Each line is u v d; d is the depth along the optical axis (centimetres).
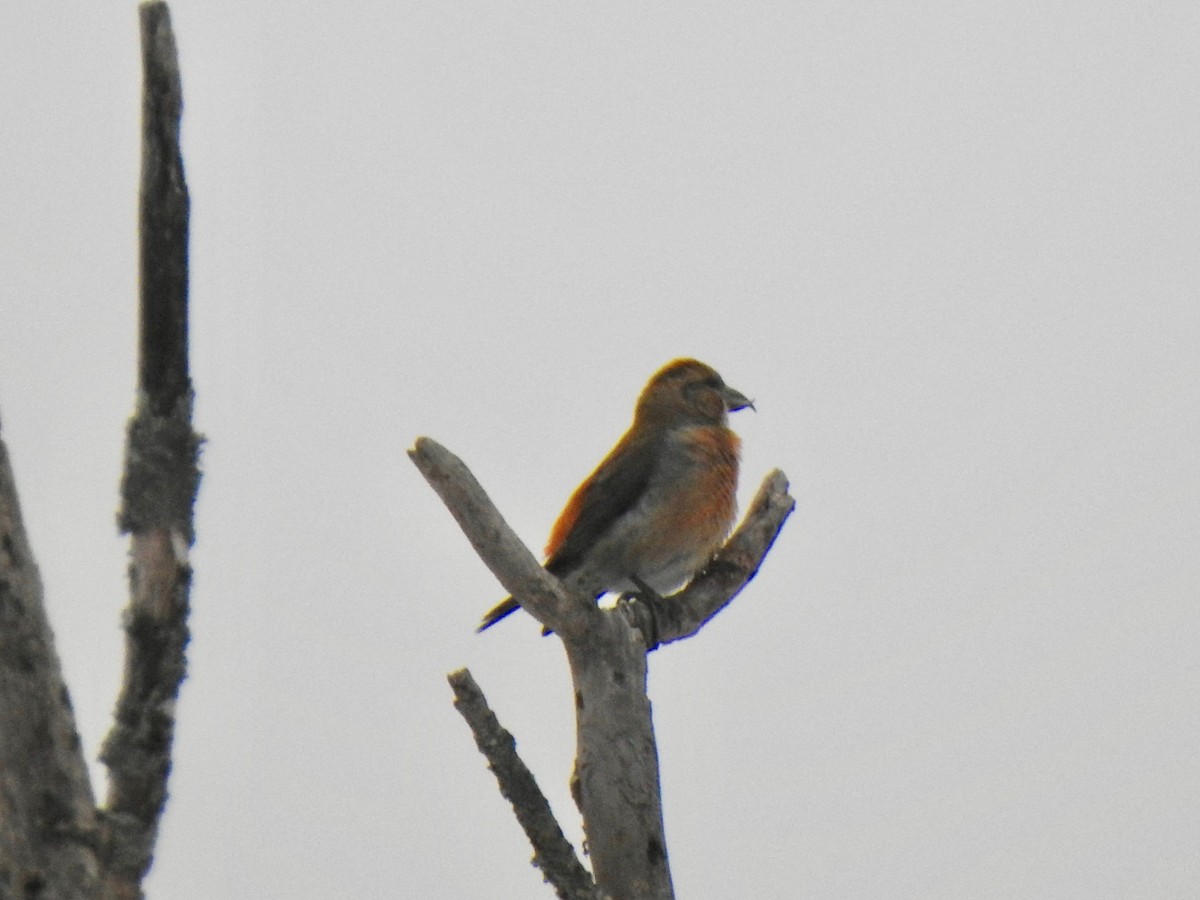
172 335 698
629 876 998
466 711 907
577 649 1025
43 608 631
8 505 629
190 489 701
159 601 683
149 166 689
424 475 945
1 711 611
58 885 609
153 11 683
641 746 1023
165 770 670
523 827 921
